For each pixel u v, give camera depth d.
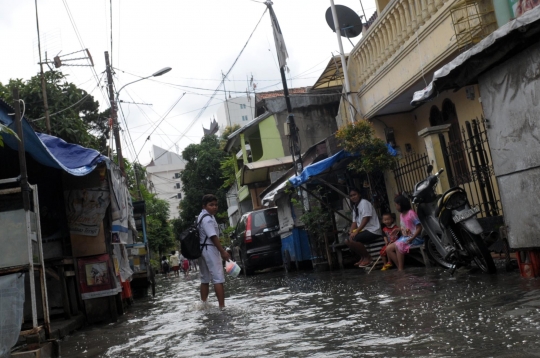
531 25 5.61
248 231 18.45
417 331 4.61
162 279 33.38
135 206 19.30
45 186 9.32
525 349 3.58
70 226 8.82
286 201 16.88
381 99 14.20
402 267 10.41
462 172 12.55
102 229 8.87
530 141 6.32
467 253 8.10
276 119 28.94
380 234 12.25
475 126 9.52
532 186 6.41
